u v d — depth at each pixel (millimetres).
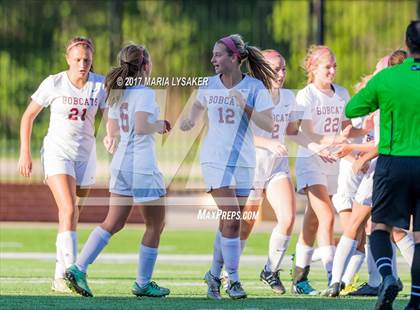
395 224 25203
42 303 27969
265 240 55688
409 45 25375
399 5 90062
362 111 25594
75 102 31484
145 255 30281
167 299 29734
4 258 46031
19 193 65688
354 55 83625
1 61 89375
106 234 29797
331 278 32031
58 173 31453
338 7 87625
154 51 102062
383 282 24422
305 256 32719
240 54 29703
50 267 41656
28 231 59531
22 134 32125
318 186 32469
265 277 32781
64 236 31328
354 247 31062
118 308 26922
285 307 27938
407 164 24812
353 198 33219
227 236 29719
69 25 104562
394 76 25094
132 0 102562
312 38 67188
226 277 32469
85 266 29828
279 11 92062
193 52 103312
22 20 94125
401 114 24906
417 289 25172
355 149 31719
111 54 71312
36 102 31906
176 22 103875
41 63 93062
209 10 99688
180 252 50250
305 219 33000
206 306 27828
